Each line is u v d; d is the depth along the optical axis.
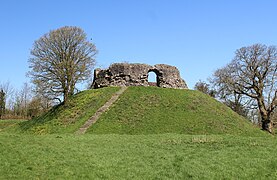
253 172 19.91
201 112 48.78
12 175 17.64
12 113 104.88
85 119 45.56
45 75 55.16
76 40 56.84
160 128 42.81
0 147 22.77
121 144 27.86
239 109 76.19
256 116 87.50
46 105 89.88
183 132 42.19
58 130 44.44
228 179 18.62
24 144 24.64
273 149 26.08
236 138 32.69
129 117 45.56
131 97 51.50
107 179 17.94
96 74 61.84
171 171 19.48
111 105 49.12
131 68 57.50
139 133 41.12
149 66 58.62
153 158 22.58
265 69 61.94
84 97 54.28
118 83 57.03
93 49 58.47
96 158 21.86
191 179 18.36
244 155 23.83
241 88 63.72
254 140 31.14
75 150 23.95
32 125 51.59
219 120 47.16
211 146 27.44
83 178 17.86
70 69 55.81
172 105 49.91
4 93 99.44
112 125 43.34
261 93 62.34
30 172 18.33
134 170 19.56
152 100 50.94
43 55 55.62
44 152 22.52
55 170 18.81
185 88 60.38
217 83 66.06
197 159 22.38
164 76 58.47
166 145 27.80
